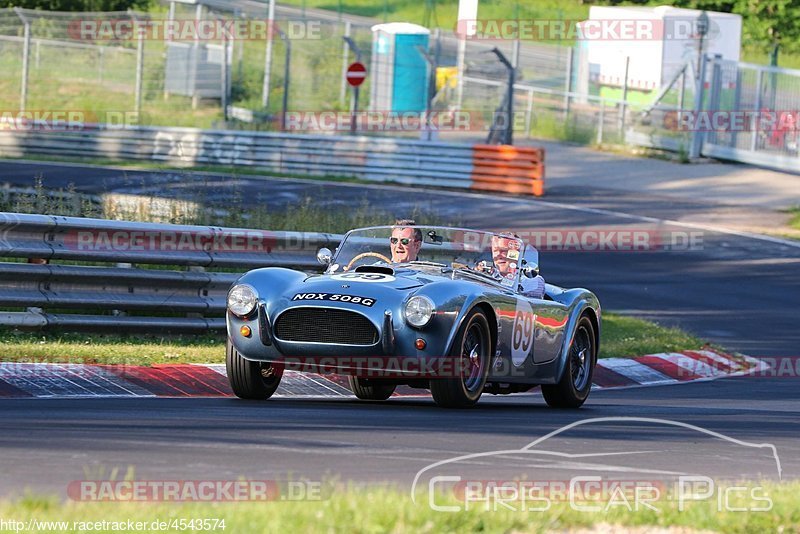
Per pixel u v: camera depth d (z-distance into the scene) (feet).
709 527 57.72
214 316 153.79
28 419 87.97
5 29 581.94
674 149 444.96
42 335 135.95
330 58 585.63
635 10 494.59
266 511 54.60
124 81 549.13
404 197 348.38
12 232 134.62
